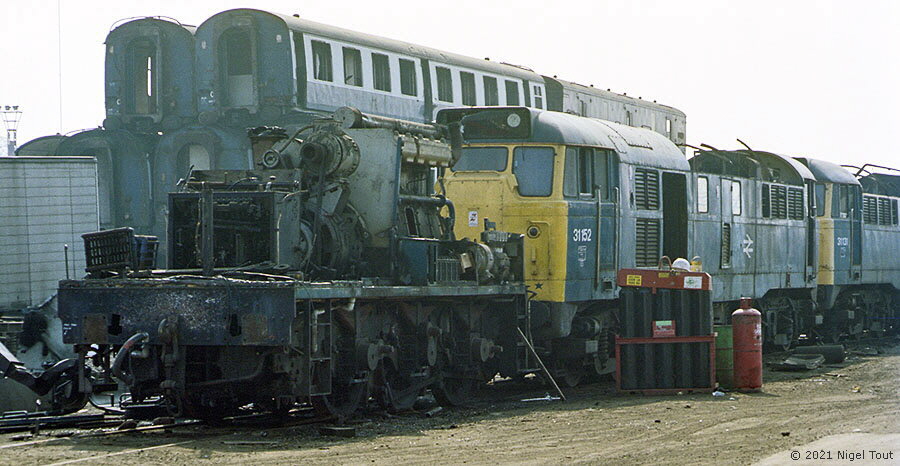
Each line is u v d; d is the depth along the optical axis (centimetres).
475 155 1866
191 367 1264
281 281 1223
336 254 1422
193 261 1347
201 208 1312
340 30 3609
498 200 1833
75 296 1263
